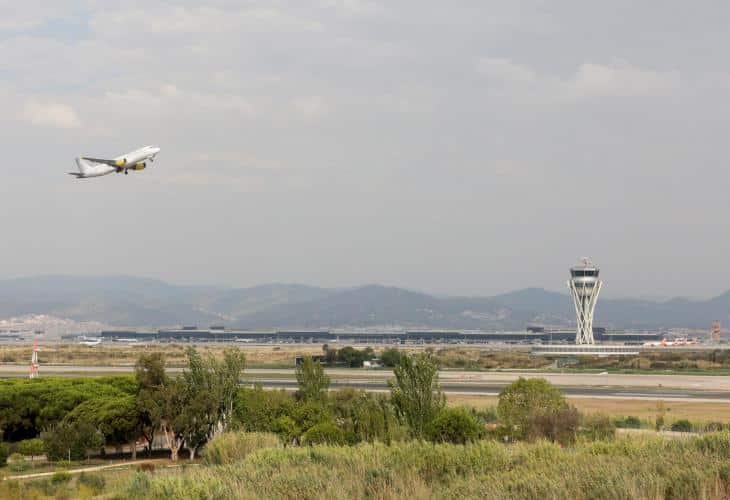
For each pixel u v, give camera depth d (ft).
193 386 555.28
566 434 486.38
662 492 193.16
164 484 239.71
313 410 529.86
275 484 226.38
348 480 228.02
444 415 448.65
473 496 201.98
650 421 595.88
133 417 544.21
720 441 256.73
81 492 342.85
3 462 492.13
